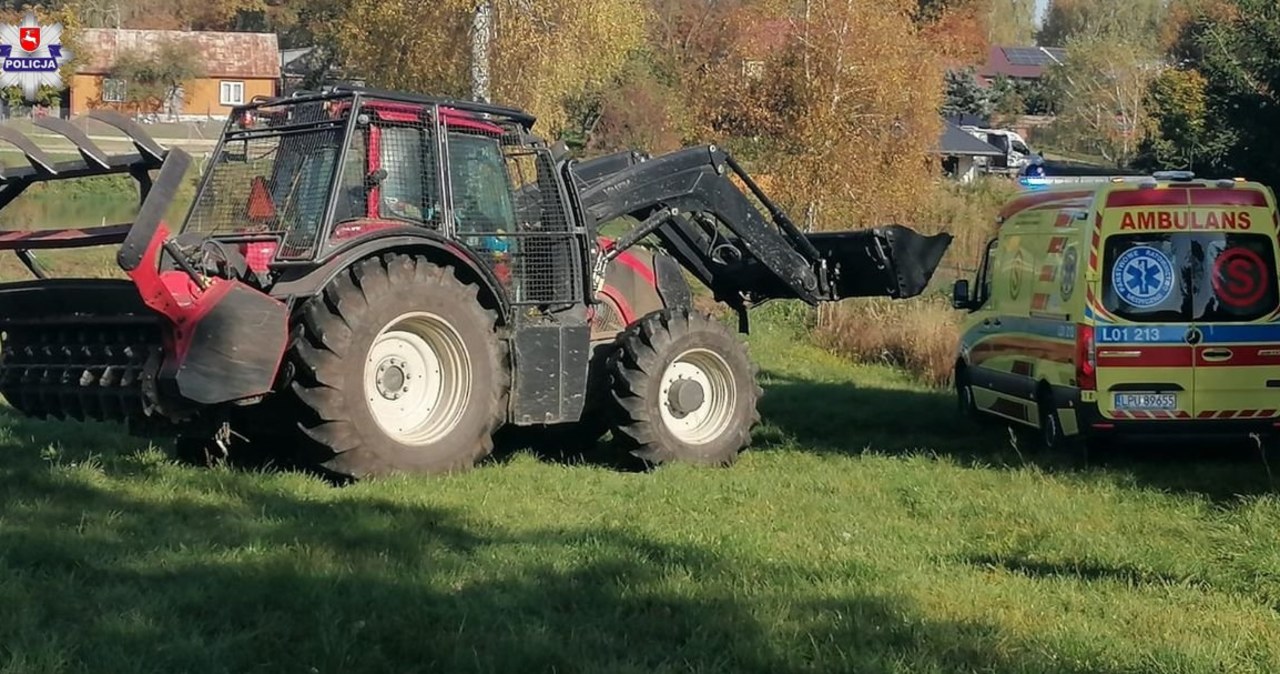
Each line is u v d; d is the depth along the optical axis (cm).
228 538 705
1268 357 1150
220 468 910
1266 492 994
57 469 876
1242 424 1146
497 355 962
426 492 856
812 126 2439
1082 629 620
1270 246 1159
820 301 1267
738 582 667
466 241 979
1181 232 1156
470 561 684
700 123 2597
